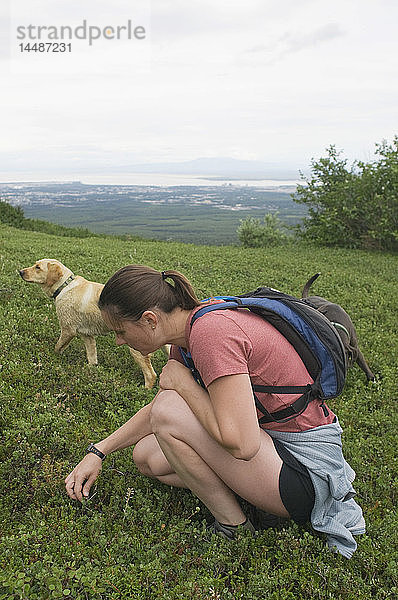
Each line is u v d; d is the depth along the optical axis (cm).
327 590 288
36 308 708
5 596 252
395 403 532
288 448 301
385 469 405
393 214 1619
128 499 339
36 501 345
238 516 321
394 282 1136
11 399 457
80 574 266
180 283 293
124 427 349
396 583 294
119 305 287
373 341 714
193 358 279
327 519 311
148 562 295
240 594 279
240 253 1419
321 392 296
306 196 1791
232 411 267
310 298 600
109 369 564
